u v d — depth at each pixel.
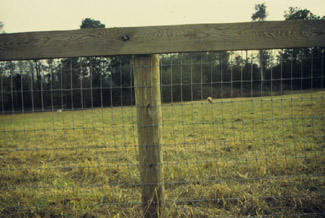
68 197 3.37
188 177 3.90
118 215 2.75
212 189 3.33
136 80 2.46
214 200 3.12
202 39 2.35
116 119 12.76
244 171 4.20
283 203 3.05
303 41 2.38
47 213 2.93
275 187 3.45
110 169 4.73
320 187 3.34
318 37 2.38
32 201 3.36
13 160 6.10
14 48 2.41
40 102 15.25
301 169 4.12
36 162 5.85
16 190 3.62
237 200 3.06
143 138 2.50
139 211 2.85
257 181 3.73
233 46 2.36
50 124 13.72
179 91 16.23
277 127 8.01
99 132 9.79
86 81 14.77
